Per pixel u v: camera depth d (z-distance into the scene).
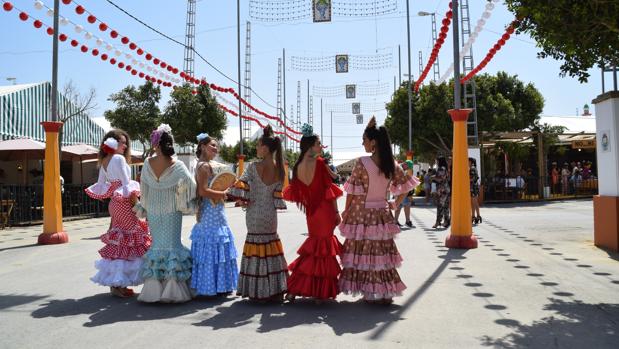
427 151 33.81
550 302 5.38
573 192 28.02
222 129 28.80
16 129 21.33
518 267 7.31
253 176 5.54
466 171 9.39
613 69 9.09
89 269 7.49
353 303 5.50
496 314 4.95
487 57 11.78
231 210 21.11
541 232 11.51
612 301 5.39
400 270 7.16
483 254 8.50
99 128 28.00
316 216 5.43
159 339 4.28
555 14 5.84
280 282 5.54
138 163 20.42
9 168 22.06
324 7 20.86
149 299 5.40
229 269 5.71
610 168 8.80
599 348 3.99
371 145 5.50
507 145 27.03
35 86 22.80
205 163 5.62
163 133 5.50
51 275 7.05
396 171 5.47
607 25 5.79
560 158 31.97
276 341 4.21
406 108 30.88
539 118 30.36
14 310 5.22
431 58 14.41
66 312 5.14
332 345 4.09
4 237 11.77
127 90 26.53
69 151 18.17
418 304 5.36
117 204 5.69
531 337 4.26
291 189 5.51
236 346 4.09
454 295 5.71
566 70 7.13
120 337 4.34
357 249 5.37
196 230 5.68
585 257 8.05
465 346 4.05
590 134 27.34
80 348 4.06
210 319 4.89
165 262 5.47
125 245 5.69
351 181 5.43
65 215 16.66
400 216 16.89
